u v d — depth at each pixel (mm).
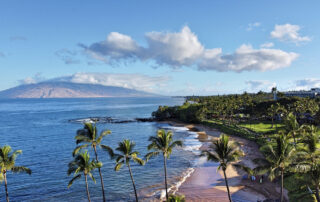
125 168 56125
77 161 29344
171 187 43812
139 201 38656
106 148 31781
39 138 99875
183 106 158750
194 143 82812
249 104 141125
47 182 48188
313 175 26922
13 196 41750
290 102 122438
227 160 28578
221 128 109125
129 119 172875
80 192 43094
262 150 28109
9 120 173250
